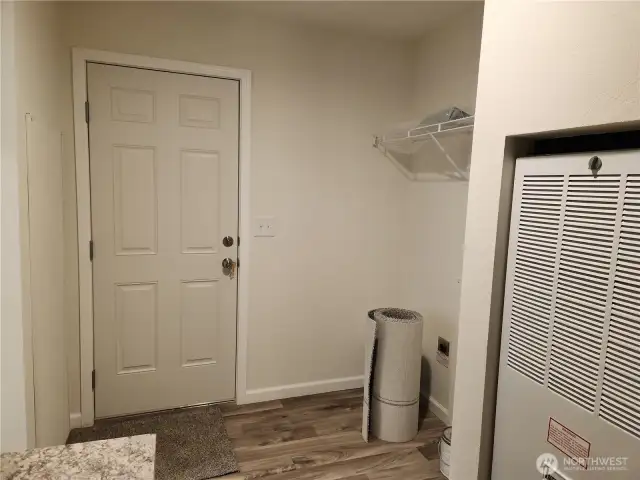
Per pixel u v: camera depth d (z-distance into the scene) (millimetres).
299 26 2410
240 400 2545
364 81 2600
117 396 2312
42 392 1639
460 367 1186
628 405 769
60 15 1980
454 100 2297
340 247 2680
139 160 2207
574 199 876
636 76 723
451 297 2348
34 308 1535
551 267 930
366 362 2211
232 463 1973
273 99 2410
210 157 2330
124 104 2146
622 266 781
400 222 2803
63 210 2051
